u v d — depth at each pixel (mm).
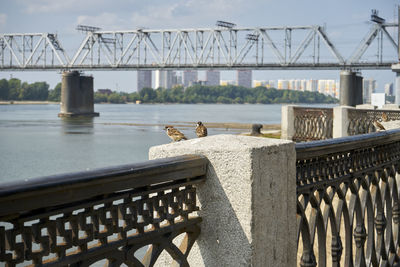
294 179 2650
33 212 1570
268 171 2393
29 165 32281
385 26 96250
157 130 76375
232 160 2301
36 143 51188
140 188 2016
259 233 2326
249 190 2262
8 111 186250
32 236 1588
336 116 17125
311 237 2898
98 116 134625
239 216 2295
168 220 2188
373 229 3902
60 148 45344
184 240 2395
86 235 1767
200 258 2418
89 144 50062
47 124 95688
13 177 26484
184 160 2191
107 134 66500
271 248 2438
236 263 2314
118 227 1893
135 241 1985
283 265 2562
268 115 149250
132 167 1907
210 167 2355
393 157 4340
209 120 108250
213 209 2357
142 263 2121
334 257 3191
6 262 1514
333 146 3020
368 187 3801
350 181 3424
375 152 3889
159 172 2039
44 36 128250
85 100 131000
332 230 3199
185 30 111125
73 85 127812
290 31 102125
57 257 1674
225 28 106812
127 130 76250
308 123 19672
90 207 1773
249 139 2506
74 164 33188
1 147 46094
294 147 2629
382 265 4180
